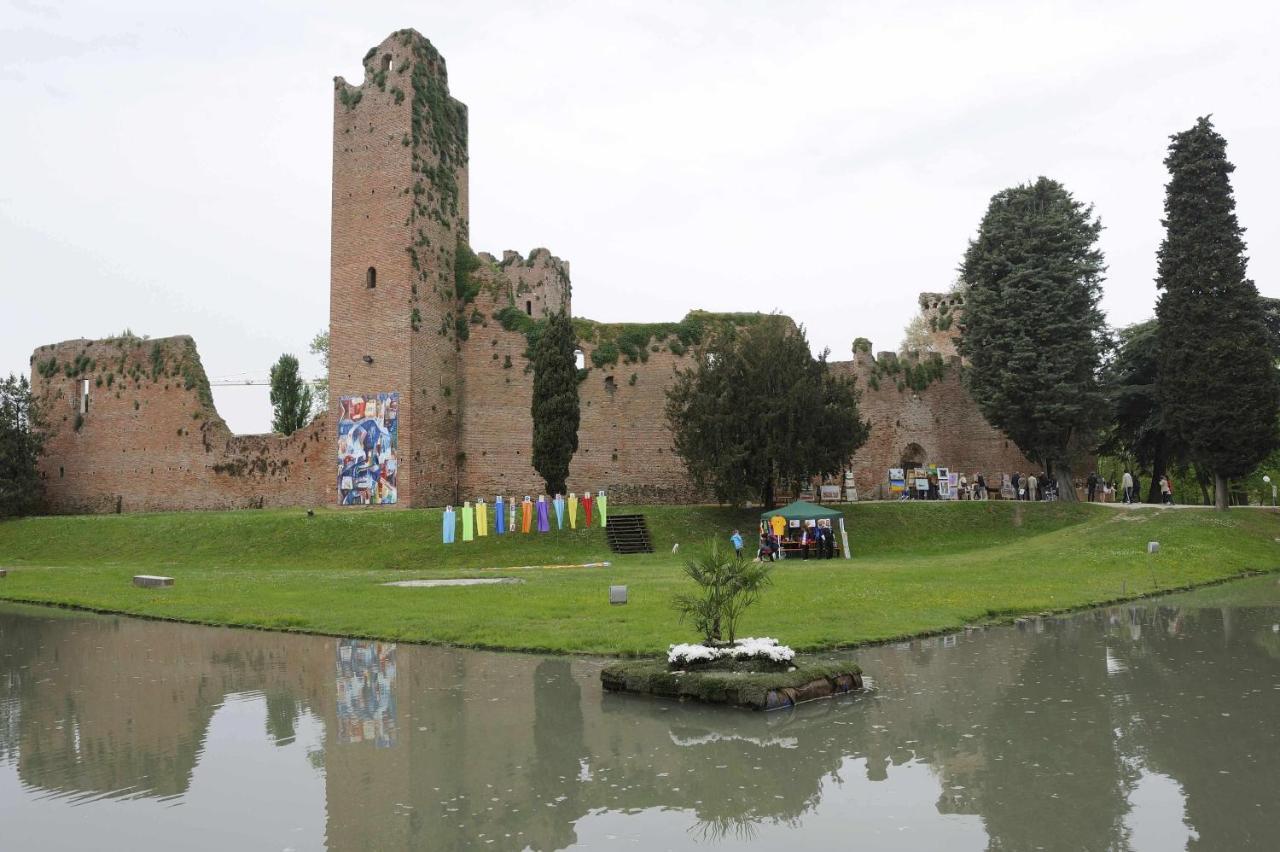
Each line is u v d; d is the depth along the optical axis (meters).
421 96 55.28
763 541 43.47
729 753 12.29
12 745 13.09
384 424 52.81
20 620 26.88
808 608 23.91
